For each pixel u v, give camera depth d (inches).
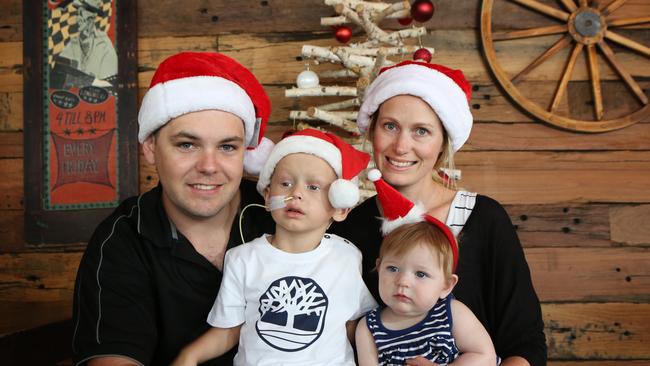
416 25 105.5
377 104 61.5
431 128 59.0
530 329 56.1
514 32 104.4
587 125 103.3
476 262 59.6
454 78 63.1
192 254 57.6
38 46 107.4
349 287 55.7
